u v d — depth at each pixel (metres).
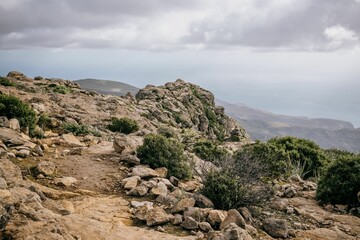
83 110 27.72
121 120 23.39
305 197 10.51
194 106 57.75
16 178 7.45
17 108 14.18
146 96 53.69
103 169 10.61
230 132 56.31
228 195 8.14
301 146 16.75
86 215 6.84
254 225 7.40
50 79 48.28
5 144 11.16
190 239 6.07
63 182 8.94
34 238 4.84
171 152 11.75
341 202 9.55
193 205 7.59
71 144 13.53
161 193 8.72
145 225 6.81
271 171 13.17
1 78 33.72
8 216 5.13
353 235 7.34
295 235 7.09
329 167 10.33
